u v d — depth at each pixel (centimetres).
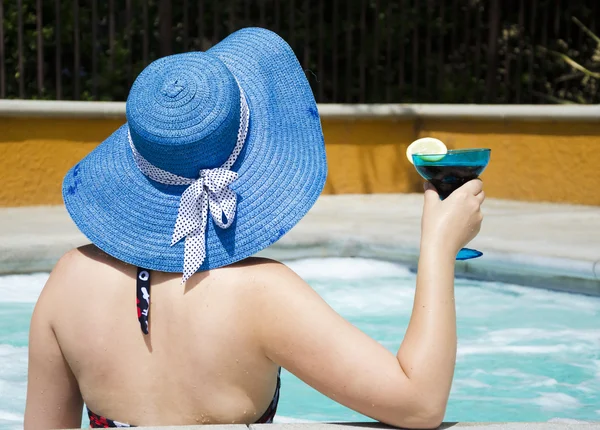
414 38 1241
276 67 228
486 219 904
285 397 473
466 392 460
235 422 206
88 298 209
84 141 1043
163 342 203
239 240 204
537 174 1080
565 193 1059
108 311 207
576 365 501
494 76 1243
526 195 1091
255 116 218
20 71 1077
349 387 192
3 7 1120
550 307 630
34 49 1137
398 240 749
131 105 203
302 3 1257
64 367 219
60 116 1022
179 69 204
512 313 613
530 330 571
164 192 208
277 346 196
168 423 206
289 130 219
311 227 811
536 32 1362
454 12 1255
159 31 1173
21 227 809
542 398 451
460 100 1266
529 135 1084
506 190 1112
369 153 1170
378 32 1226
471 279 721
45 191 1028
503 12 1364
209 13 1205
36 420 223
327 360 193
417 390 191
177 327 201
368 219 888
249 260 207
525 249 695
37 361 219
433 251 204
